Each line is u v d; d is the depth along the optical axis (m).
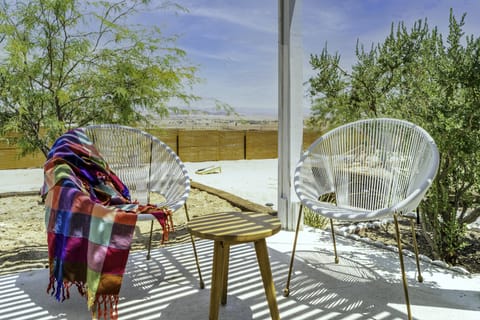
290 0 2.89
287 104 3.00
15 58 3.56
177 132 8.78
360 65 3.81
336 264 2.35
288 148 3.03
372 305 1.83
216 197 4.68
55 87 3.96
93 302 1.55
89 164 2.06
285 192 3.10
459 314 1.71
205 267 2.34
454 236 2.38
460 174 2.33
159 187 2.39
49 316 1.76
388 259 2.43
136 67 4.04
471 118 2.14
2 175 6.75
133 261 2.45
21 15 3.71
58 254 1.66
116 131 2.49
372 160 2.31
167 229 1.79
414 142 2.07
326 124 4.56
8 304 1.88
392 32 3.48
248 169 8.05
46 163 1.86
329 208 2.03
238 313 1.77
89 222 1.60
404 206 1.58
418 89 2.78
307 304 1.85
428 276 2.15
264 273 1.60
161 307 1.84
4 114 3.86
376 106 3.66
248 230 1.54
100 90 3.98
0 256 2.59
